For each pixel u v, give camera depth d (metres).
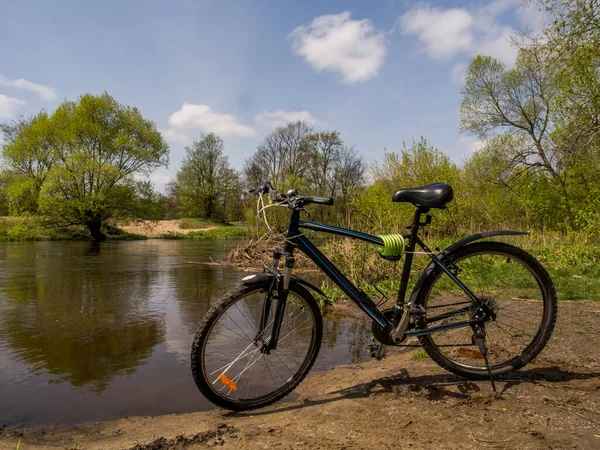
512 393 2.44
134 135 29.83
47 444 2.19
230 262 11.95
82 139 27.56
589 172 13.17
